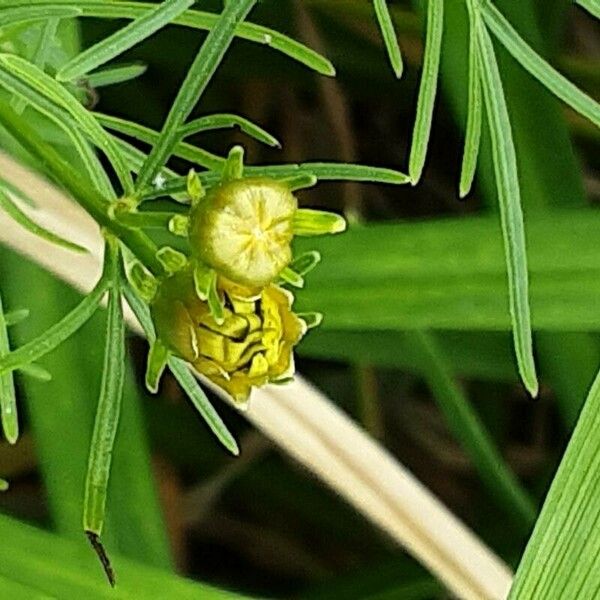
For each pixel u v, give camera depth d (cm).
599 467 22
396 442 32
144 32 19
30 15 20
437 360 26
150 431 29
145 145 29
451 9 24
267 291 19
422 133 19
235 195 18
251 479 31
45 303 24
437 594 27
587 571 22
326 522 31
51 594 22
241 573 32
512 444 32
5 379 20
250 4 19
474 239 23
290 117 32
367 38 30
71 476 24
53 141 23
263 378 19
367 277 24
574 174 25
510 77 25
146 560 24
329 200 32
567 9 30
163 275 19
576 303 23
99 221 19
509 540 29
